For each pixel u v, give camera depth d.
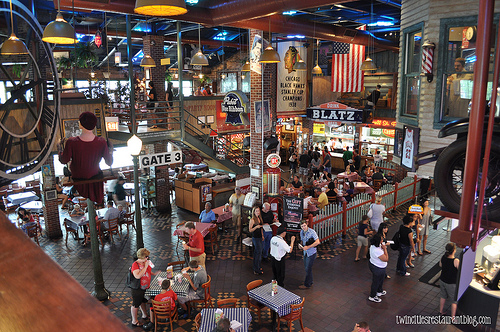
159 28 18.48
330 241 14.12
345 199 16.39
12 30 5.56
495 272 7.87
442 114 8.83
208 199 17.45
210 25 10.12
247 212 13.84
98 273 10.45
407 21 10.30
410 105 10.73
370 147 25.25
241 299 10.25
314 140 28.62
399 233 11.25
